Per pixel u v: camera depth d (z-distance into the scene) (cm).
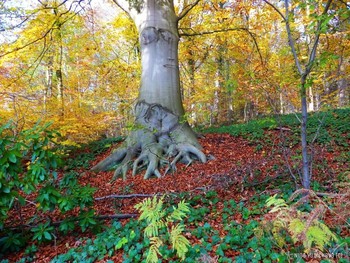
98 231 427
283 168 593
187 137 812
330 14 343
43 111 961
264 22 1216
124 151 830
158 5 848
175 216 267
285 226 224
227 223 414
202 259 257
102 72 1331
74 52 1268
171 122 816
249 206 471
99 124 1155
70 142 949
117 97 1406
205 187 555
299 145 839
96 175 798
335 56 352
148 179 707
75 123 1026
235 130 1104
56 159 390
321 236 189
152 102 823
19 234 402
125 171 761
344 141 833
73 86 1250
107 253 359
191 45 1434
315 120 1055
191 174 693
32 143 383
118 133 1933
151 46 837
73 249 377
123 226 445
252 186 555
